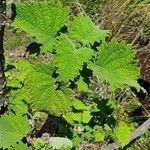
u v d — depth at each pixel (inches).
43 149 15.7
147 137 26.0
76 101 16.3
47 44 13.1
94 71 12.7
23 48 36.3
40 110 12.8
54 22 13.4
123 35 33.5
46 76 12.8
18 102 15.7
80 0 36.9
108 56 13.1
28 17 13.2
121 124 18.0
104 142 22.2
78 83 13.4
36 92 12.7
